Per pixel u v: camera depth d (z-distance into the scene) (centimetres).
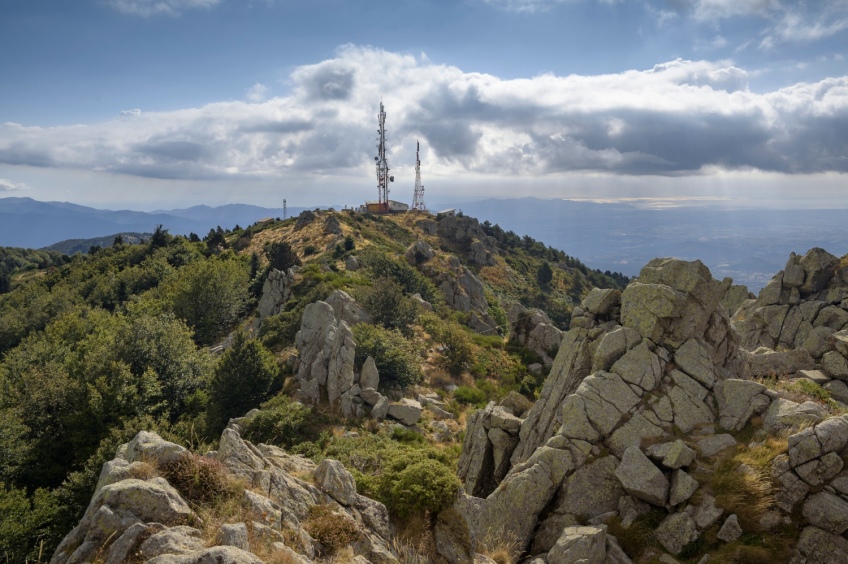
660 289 2261
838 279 3384
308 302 6488
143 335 4881
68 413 4078
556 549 1606
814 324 3275
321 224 13500
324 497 1424
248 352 4203
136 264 12281
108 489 1066
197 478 1188
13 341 8700
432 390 4934
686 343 2238
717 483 1683
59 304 9425
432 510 1523
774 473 1631
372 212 17162
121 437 3212
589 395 2073
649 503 1759
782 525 1538
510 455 2456
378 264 8475
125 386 4009
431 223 15700
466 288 9750
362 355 4572
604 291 2648
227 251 11588
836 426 1620
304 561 1066
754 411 1925
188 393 4781
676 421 1984
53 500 2914
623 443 1944
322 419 3812
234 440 1416
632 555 1641
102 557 964
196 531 1034
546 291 14188
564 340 2652
